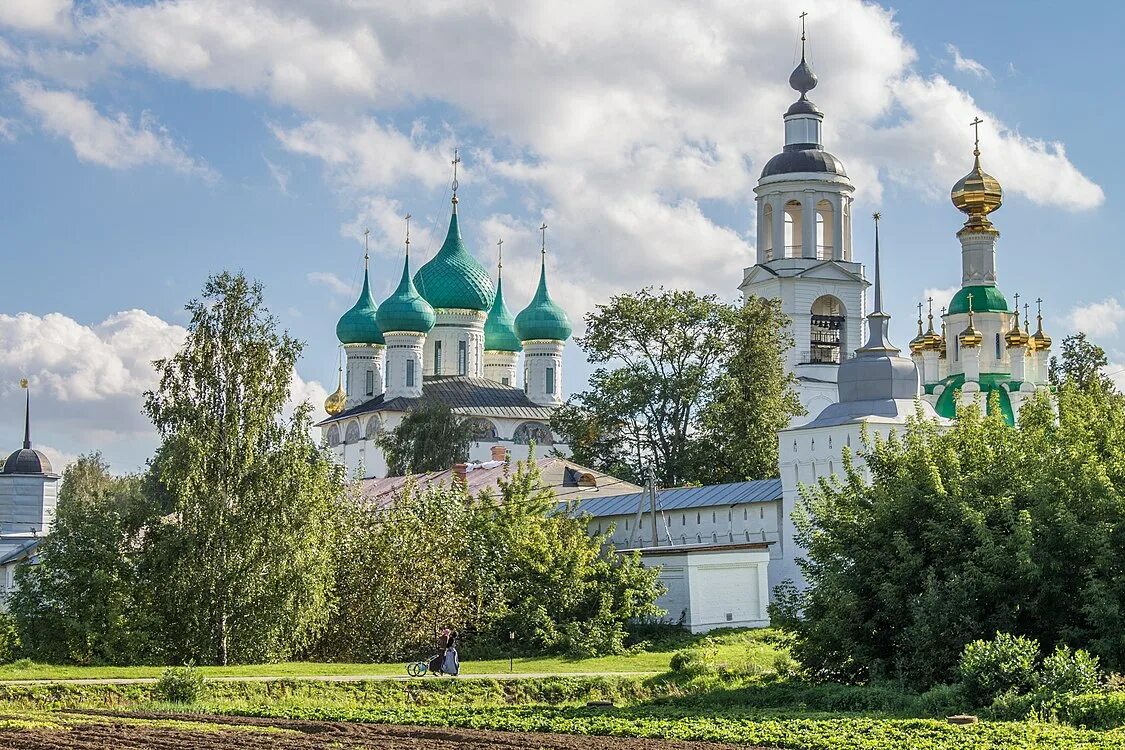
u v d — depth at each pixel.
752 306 136.12
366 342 184.88
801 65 157.38
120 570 82.38
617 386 133.38
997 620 60.00
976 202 128.88
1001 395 124.31
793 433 94.69
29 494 163.50
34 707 59.62
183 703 61.50
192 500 82.31
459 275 180.50
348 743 46.16
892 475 67.62
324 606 82.50
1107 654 57.12
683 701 60.59
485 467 129.50
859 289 154.62
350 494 103.06
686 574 90.62
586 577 86.69
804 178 153.50
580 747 45.59
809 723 50.00
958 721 49.09
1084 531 59.56
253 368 85.69
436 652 81.62
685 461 130.88
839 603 62.66
